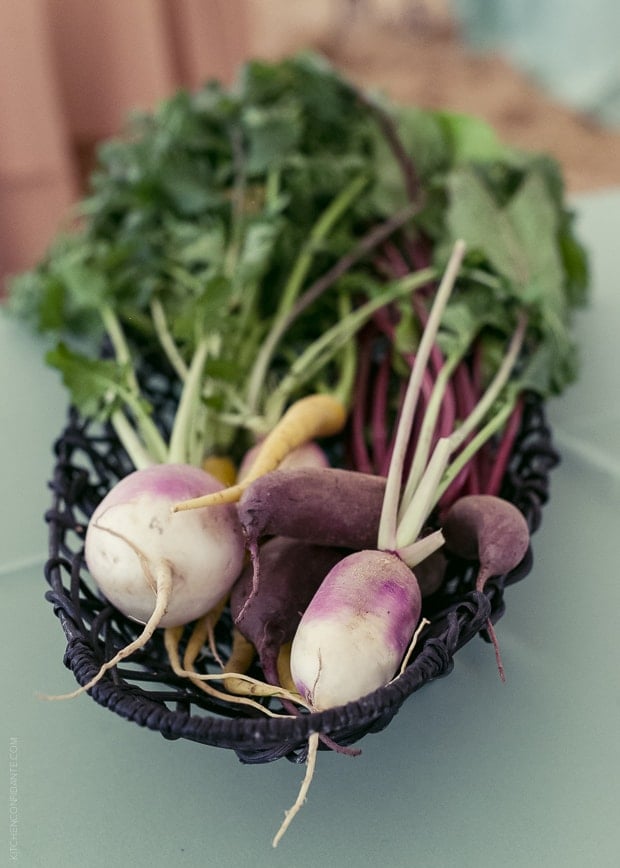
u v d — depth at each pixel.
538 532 0.58
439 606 0.50
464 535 0.50
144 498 0.49
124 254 0.73
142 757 0.47
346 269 0.71
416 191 0.73
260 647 0.46
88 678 0.42
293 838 0.44
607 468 0.61
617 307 0.79
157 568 0.47
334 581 0.45
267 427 0.60
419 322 0.67
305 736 0.39
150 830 0.44
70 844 0.44
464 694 0.49
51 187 1.33
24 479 0.64
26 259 1.38
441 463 0.49
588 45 2.05
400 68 2.37
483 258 0.67
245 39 1.53
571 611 0.53
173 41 1.45
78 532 0.53
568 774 0.45
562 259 0.75
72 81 1.36
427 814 0.44
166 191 0.77
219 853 0.43
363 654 0.43
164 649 0.51
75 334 0.74
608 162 1.89
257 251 0.67
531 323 0.66
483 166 0.76
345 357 0.65
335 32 2.53
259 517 0.46
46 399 0.72
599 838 0.43
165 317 0.72
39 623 0.54
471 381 0.65
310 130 0.82
